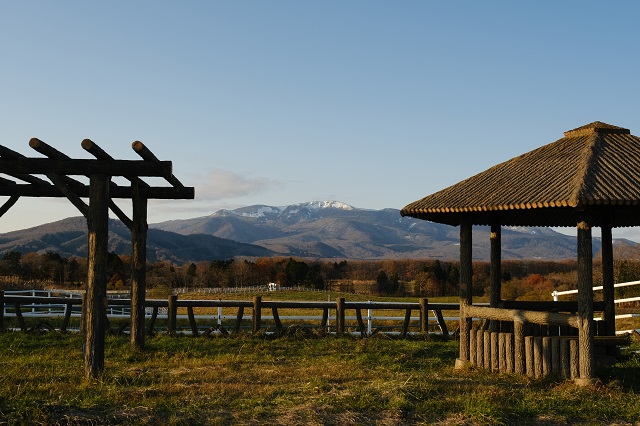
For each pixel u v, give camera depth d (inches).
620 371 494.6
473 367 501.0
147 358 534.9
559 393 406.9
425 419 345.4
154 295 1868.8
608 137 520.1
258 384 421.4
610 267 536.1
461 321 514.3
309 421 332.2
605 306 535.2
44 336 631.2
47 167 445.1
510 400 385.4
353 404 360.8
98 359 438.3
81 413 330.6
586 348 430.3
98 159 448.5
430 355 575.8
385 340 662.5
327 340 653.3
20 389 376.2
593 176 447.2
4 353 553.3
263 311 1201.4
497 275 543.8
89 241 445.7
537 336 506.6
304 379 438.6
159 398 368.8
